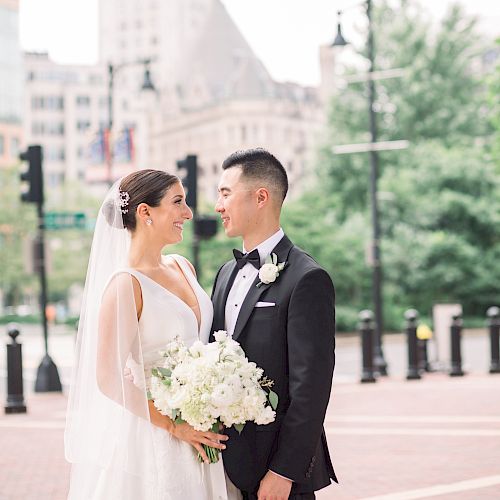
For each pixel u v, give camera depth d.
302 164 103.31
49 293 77.31
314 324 4.50
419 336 21.25
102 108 124.44
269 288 4.65
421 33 64.50
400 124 62.47
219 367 4.39
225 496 4.62
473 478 8.70
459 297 45.56
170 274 4.88
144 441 4.62
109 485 4.63
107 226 4.81
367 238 44.31
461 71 65.25
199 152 107.00
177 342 4.61
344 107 62.81
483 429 11.46
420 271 43.81
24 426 12.76
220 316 4.85
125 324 4.58
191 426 4.56
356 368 24.03
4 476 9.36
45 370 17.44
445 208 45.12
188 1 133.25
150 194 4.78
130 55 134.12
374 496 8.07
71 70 129.75
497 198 46.16
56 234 65.75
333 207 55.66
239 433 4.62
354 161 56.38
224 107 102.75
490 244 46.19
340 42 23.14
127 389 4.54
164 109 114.19
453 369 19.41
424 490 8.26
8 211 64.50
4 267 64.62
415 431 11.45
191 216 4.92
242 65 103.62
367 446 10.51
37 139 123.50
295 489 4.55
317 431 4.43
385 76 22.94
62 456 10.38
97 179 28.00
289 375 4.52
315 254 40.91
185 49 116.75
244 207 4.72
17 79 107.25
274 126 102.19
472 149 50.03
